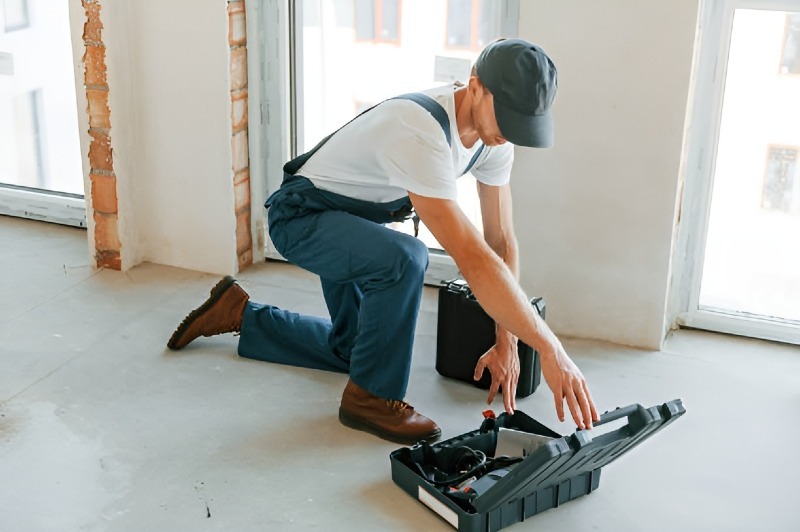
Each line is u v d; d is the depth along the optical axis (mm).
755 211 3086
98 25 3256
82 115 3389
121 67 3340
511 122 2193
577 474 2350
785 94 2926
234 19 3283
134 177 3504
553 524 2297
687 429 2688
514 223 3148
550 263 3154
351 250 2510
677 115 2875
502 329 2492
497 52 2195
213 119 3361
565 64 2936
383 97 3348
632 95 2900
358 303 2811
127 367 2930
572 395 2135
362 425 2635
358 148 2469
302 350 2959
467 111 2312
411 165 2273
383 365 2570
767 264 3133
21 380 2842
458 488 2338
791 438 2654
